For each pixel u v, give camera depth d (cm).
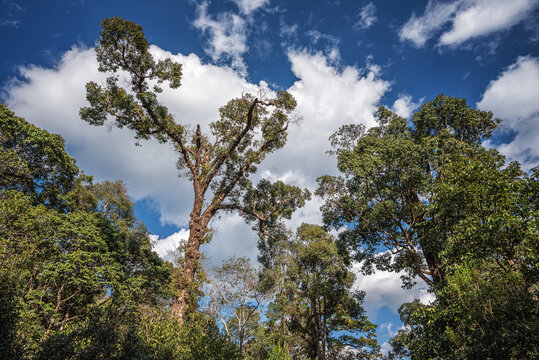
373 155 1989
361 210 2084
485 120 2128
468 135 2211
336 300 2534
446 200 1185
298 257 2533
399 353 2669
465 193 1087
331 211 2308
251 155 2864
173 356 1248
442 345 1124
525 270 890
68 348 757
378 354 2541
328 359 2538
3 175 2088
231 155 2947
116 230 2350
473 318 838
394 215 2031
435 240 1630
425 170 1986
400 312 2373
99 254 1880
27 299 1391
